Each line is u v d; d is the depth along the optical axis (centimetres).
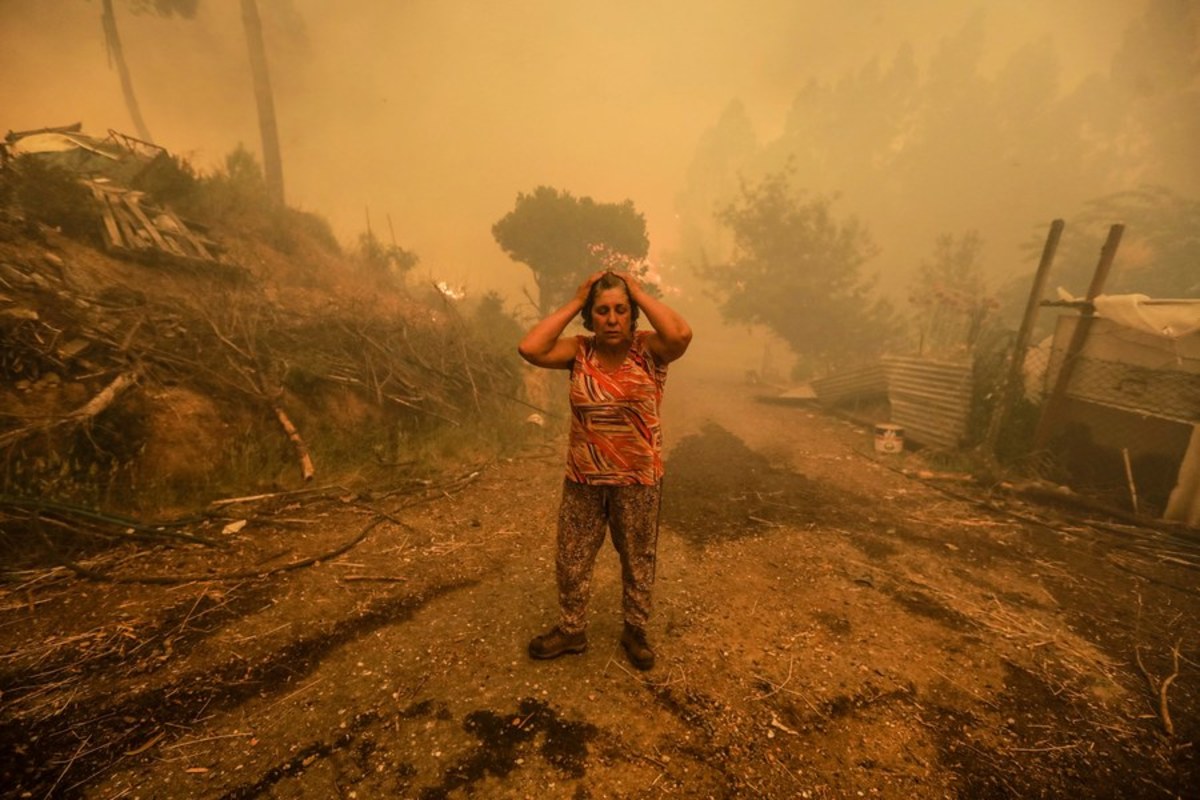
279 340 586
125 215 635
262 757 182
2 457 325
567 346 211
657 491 220
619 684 232
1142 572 397
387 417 610
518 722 206
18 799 159
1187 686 260
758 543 417
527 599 301
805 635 285
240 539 342
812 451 769
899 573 373
